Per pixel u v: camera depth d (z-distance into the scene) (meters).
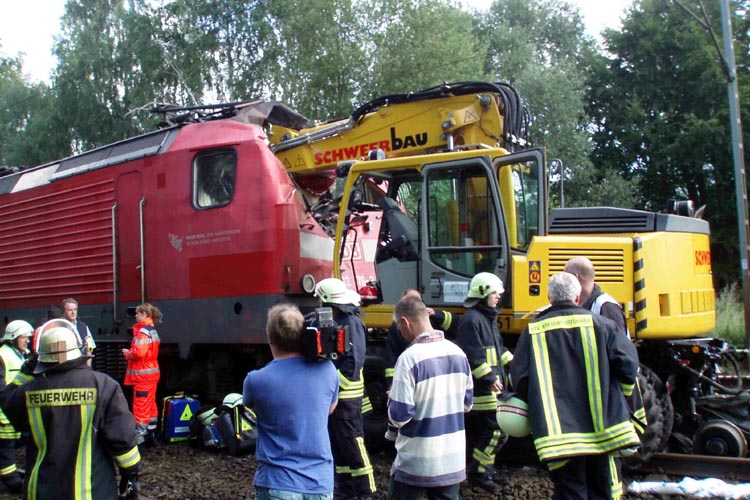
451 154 6.93
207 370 9.02
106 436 3.81
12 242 11.25
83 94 26.95
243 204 8.26
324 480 3.72
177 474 6.91
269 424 3.74
